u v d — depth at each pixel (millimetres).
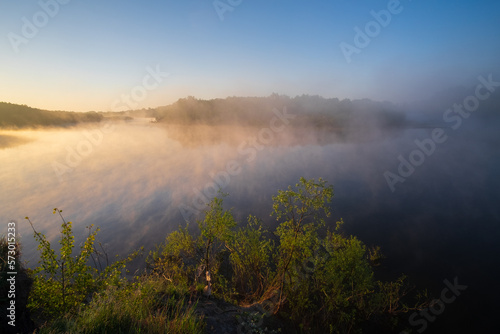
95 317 4672
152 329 4637
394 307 12359
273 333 8594
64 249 6180
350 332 10773
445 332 11570
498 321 12242
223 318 7500
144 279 8406
